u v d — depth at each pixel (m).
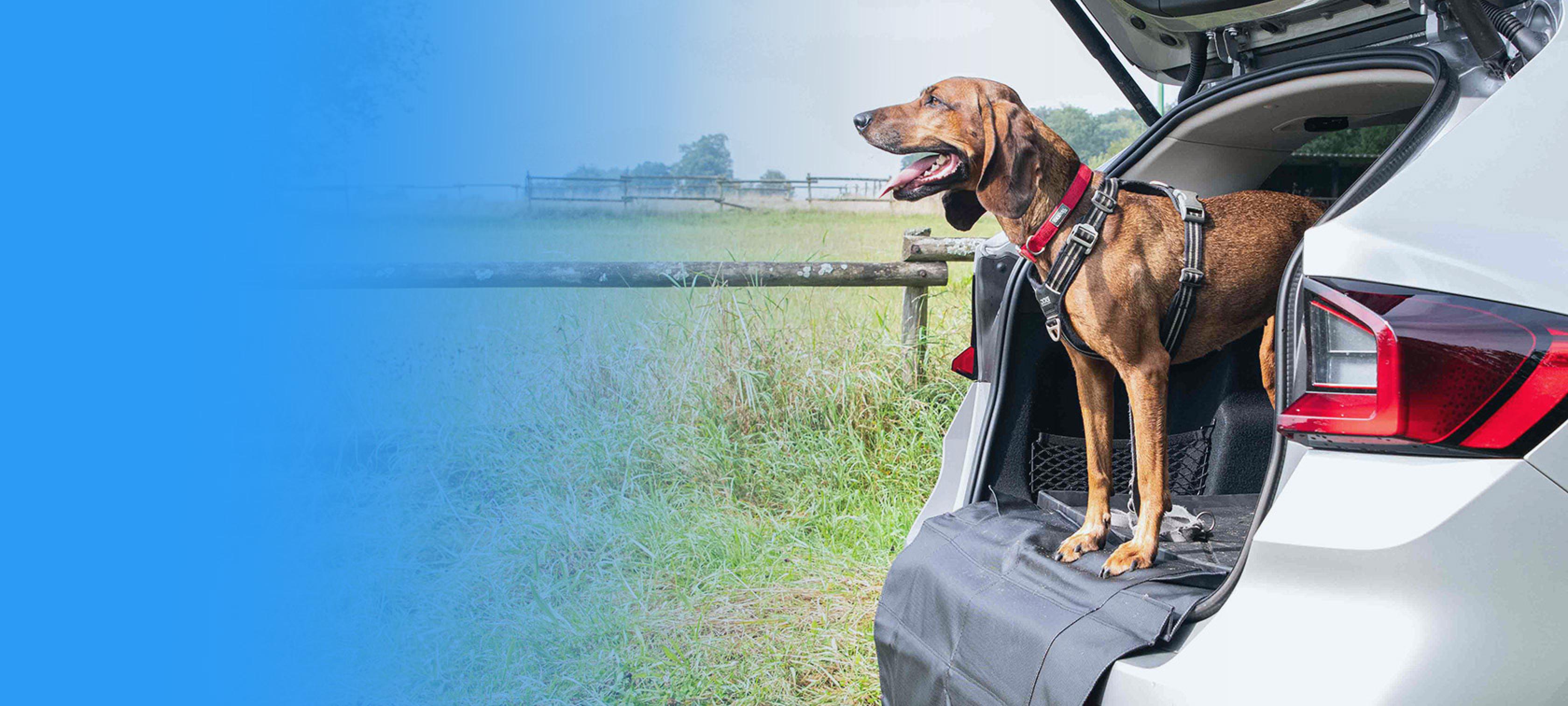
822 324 5.02
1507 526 1.21
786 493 4.29
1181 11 2.25
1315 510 1.30
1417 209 1.39
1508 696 1.20
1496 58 1.56
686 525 3.93
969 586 1.88
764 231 21.78
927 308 5.00
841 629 3.10
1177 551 2.16
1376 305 1.29
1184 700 1.34
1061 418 2.46
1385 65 1.91
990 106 2.06
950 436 2.46
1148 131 2.47
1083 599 1.66
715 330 4.79
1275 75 2.18
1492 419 1.22
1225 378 2.65
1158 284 2.02
